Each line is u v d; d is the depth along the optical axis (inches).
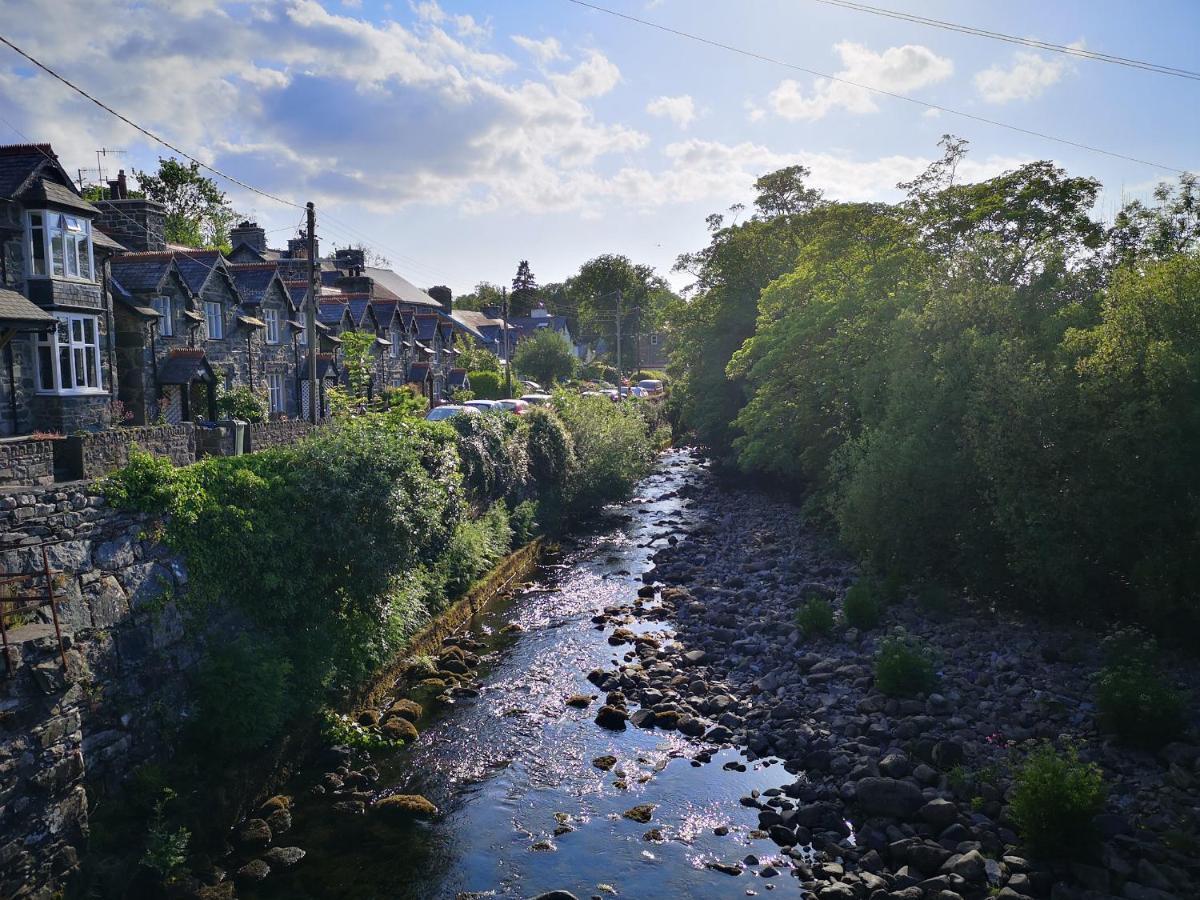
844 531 970.7
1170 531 675.4
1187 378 645.3
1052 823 451.5
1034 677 664.4
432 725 678.5
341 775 588.4
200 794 500.1
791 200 2084.2
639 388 3284.9
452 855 503.2
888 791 526.9
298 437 952.9
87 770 457.7
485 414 1256.2
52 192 925.8
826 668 743.7
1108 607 751.1
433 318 2337.6
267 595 622.8
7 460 526.9
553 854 505.4
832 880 470.3
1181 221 976.3
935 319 896.9
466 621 936.9
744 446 1550.2
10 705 379.9
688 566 1165.7
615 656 837.8
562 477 1491.1
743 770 608.1
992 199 1170.6
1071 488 719.7
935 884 446.0
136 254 1173.7
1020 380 742.5
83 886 409.1
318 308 1697.8
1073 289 871.7
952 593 877.2
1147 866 430.6
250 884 466.9
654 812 553.0
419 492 776.3
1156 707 538.6
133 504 527.2
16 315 812.0
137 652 506.9
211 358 1301.7
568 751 639.1
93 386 1010.1
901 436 885.8
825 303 1264.8
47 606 454.0
